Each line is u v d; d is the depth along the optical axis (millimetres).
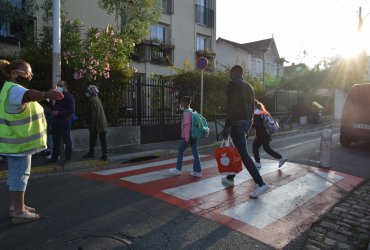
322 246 3740
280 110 20109
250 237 3896
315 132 16781
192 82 13922
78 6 15180
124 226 4105
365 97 10672
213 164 7824
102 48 9930
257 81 18922
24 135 3859
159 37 20531
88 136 9789
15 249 3480
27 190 5582
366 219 4547
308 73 29344
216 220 4355
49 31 10203
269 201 5148
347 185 6219
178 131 12555
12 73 3918
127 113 11078
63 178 6469
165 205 4867
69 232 3904
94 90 7996
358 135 10664
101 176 6570
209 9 23750
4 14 10133
